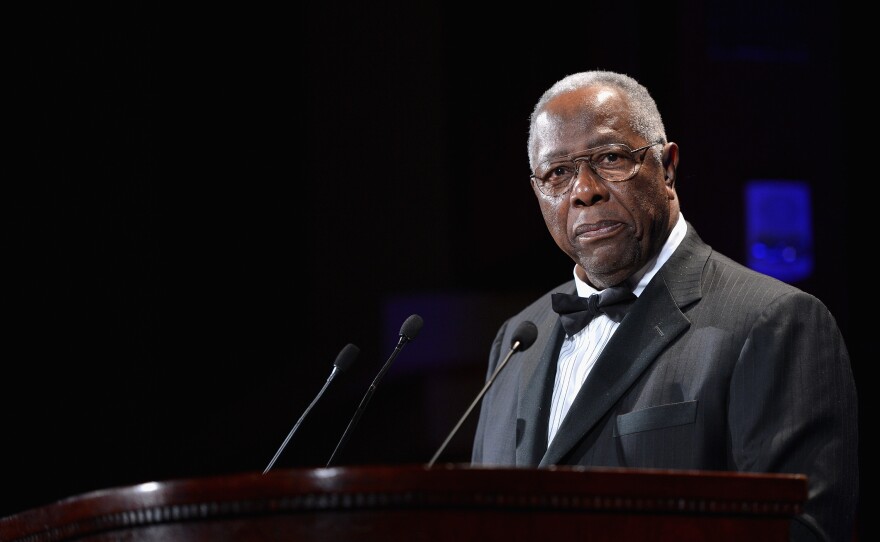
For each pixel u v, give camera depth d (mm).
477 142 21844
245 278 21594
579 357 7680
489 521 4270
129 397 20750
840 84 20312
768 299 6930
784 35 20812
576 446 6969
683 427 6652
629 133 7441
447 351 21297
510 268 21594
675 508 4445
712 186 20609
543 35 21188
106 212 21016
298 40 22156
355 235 22047
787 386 6566
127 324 20906
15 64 20641
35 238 20562
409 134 22109
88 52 21109
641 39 20047
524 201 21562
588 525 4359
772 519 4590
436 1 21984
